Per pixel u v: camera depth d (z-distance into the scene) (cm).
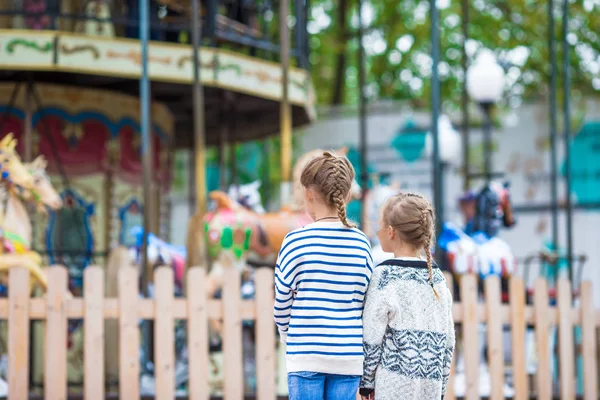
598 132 1564
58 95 996
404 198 433
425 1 2212
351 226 421
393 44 2238
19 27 1062
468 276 721
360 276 416
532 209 1576
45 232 983
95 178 1020
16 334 646
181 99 1095
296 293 416
